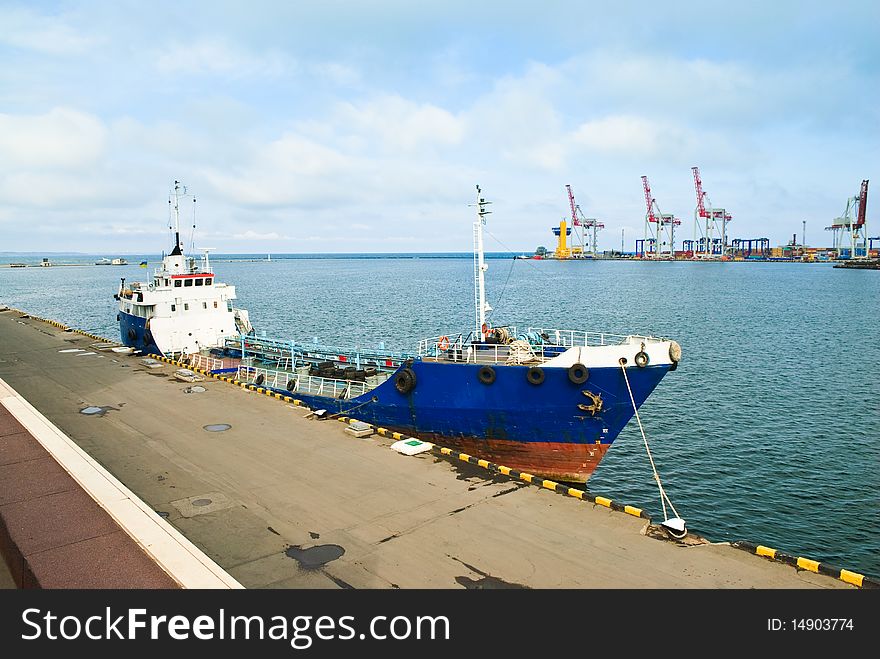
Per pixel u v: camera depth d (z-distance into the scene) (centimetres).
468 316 7756
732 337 5941
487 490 1446
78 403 2320
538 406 1953
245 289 13788
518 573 1057
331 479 1522
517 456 2075
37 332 4462
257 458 1686
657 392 3703
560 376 1894
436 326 6775
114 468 1609
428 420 2145
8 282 16675
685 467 2508
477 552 1136
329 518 1293
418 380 2130
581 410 1922
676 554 1124
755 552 1123
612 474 2450
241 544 1172
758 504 2162
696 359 4775
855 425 3022
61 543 1067
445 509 1336
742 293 11225
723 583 1020
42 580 954
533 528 1237
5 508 1205
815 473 2428
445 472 1573
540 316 7800
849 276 16412
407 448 1723
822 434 2894
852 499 2189
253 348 3416
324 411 2141
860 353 4991
